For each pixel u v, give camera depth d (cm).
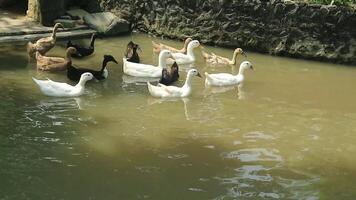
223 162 830
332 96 1189
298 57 1530
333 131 980
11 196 699
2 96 1066
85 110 1022
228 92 1184
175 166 809
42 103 1044
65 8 1714
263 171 807
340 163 849
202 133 940
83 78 1108
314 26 1505
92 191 723
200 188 745
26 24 1611
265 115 1047
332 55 1487
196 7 1645
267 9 1548
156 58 1442
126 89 1170
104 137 899
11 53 1382
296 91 1215
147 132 931
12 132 895
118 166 799
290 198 729
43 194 708
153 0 1717
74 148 850
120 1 1766
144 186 743
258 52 1582
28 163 790
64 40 1565
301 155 873
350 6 1490
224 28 1605
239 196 728
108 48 1523
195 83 1242
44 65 1248
